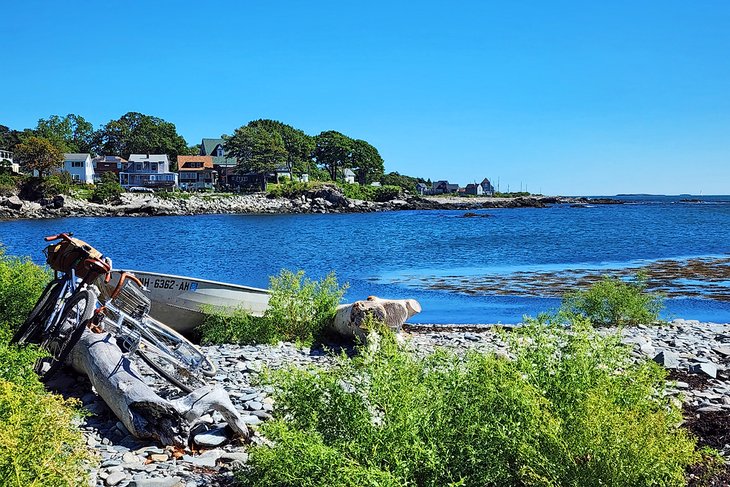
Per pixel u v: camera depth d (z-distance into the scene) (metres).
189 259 40.81
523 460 5.06
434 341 13.56
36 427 4.85
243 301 14.13
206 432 7.39
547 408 5.30
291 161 172.25
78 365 8.74
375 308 12.59
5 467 4.51
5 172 113.38
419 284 27.47
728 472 6.01
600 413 4.82
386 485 4.62
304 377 5.93
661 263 35.66
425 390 5.67
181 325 14.27
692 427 7.58
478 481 5.07
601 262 36.69
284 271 14.43
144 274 13.95
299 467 5.00
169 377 8.91
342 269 34.19
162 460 6.77
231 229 76.25
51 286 9.80
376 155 194.25
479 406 5.40
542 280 28.55
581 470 4.73
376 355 6.21
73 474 4.96
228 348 12.84
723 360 11.90
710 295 23.86
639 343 12.78
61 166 129.00
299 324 13.72
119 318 9.15
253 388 9.34
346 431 5.52
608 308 16.66
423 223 91.75
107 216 110.06
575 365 5.91
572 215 119.88
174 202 123.25
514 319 19.02
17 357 7.18
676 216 110.88
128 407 7.27
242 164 150.62
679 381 9.94
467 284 27.36
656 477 4.64
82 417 7.08
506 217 112.25
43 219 99.56
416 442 5.05
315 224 88.81
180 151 184.12
